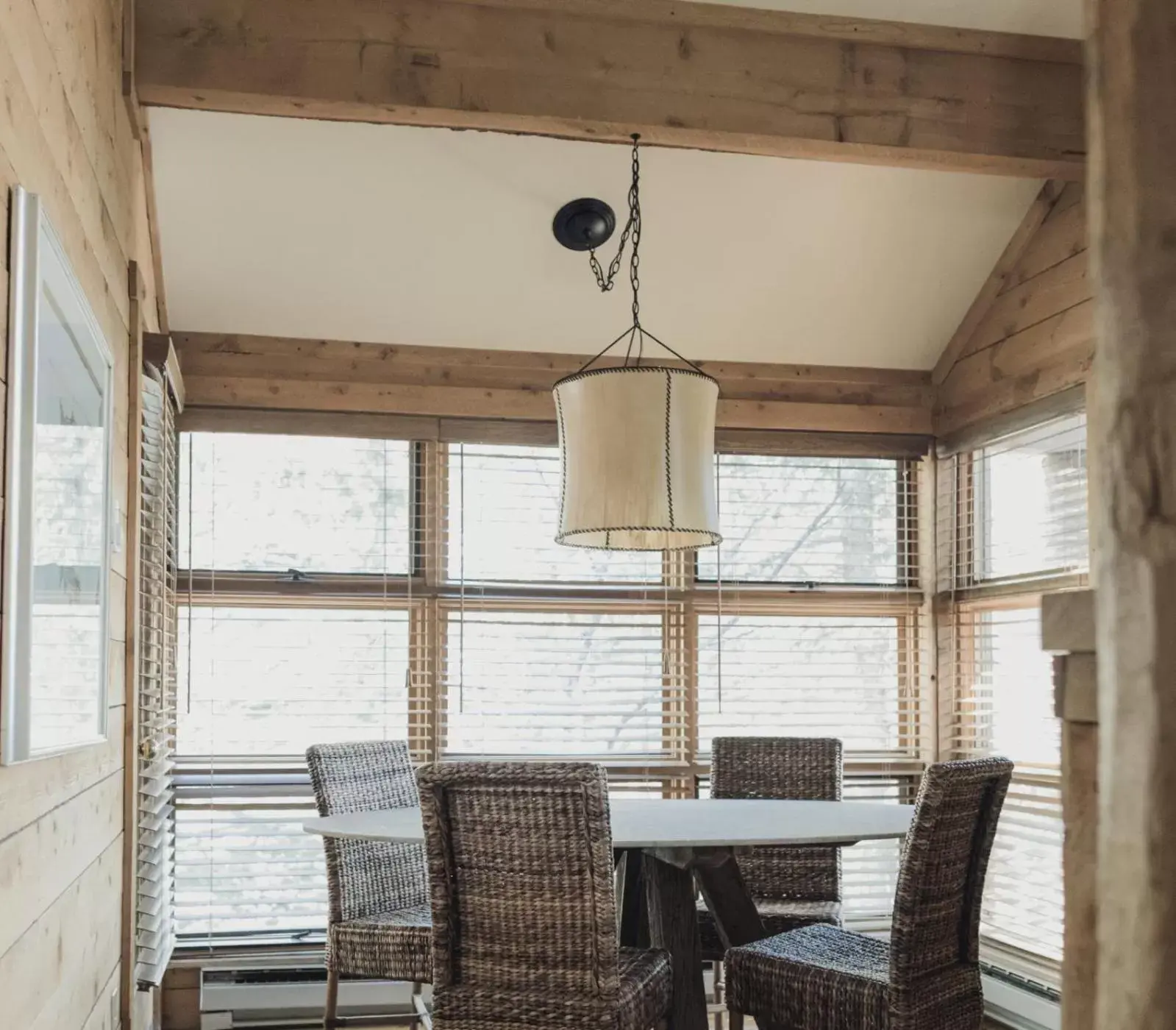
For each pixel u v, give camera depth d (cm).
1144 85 52
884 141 344
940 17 345
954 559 480
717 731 475
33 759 169
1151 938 49
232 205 394
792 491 488
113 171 277
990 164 357
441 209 404
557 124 329
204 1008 421
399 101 318
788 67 340
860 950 293
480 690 455
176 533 423
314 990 426
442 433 454
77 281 205
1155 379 50
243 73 312
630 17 332
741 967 289
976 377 463
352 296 434
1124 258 52
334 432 446
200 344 441
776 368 479
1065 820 90
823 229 423
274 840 437
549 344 460
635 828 291
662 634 471
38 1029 183
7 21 158
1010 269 439
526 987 256
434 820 260
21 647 159
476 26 324
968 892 281
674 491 307
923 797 261
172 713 416
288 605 444
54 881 197
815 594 482
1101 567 52
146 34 308
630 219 405
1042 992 405
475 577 458
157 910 341
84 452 215
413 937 319
